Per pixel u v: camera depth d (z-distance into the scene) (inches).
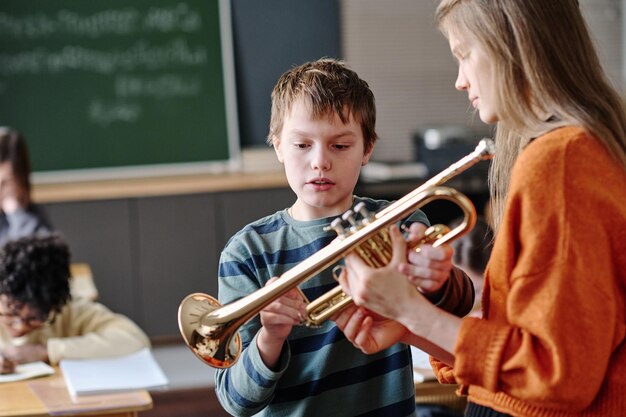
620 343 52.1
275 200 216.8
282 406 65.7
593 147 51.4
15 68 219.3
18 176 179.5
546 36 52.8
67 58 221.6
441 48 245.0
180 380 177.8
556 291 49.3
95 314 122.5
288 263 66.4
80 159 223.5
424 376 99.0
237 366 62.7
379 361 66.2
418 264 53.0
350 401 65.5
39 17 219.8
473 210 54.2
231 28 231.0
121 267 213.5
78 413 93.4
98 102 223.5
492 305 53.2
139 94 225.3
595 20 249.6
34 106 220.5
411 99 245.0
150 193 213.5
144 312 215.0
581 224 49.9
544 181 50.7
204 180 219.6
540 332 49.2
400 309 52.6
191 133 227.9
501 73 52.9
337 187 64.7
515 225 51.8
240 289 65.8
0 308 114.9
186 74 227.1
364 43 240.8
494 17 53.0
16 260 114.7
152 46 225.3
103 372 104.9
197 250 215.8
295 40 234.8
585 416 52.0
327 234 66.4
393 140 245.1
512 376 50.2
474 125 247.4
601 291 49.6
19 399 97.1
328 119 63.5
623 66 251.3
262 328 60.5
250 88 233.0
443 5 55.5
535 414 52.6
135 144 225.8
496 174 61.6
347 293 54.6
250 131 233.9
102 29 222.7
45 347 114.0
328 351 65.0
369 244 54.9
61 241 119.0
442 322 52.0
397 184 220.4
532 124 53.0
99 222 212.1
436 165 223.3
